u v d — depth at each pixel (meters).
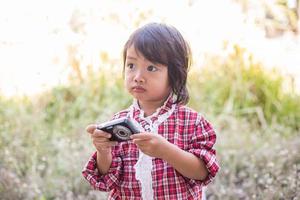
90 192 3.35
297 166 3.52
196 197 2.05
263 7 5.98
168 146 1.86
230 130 4.33
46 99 4.87
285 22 6.10
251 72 5.16
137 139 1.84
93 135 1.90
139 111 2.08
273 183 3.33
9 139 4.02
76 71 5.07
